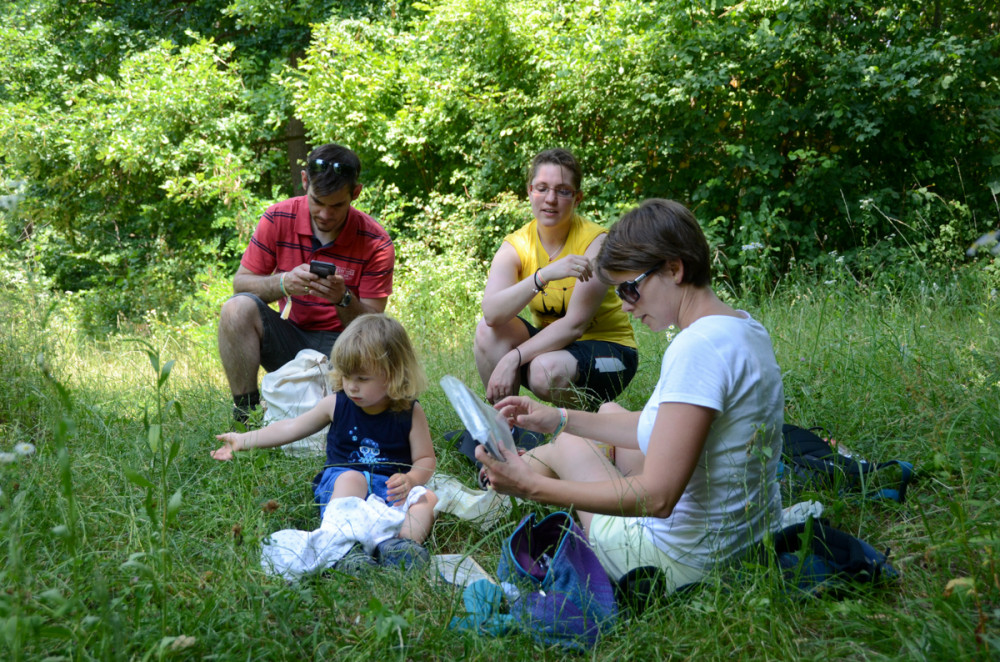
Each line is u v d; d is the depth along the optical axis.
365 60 10.84
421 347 6.79
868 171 8.56
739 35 8.18
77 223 13.94
